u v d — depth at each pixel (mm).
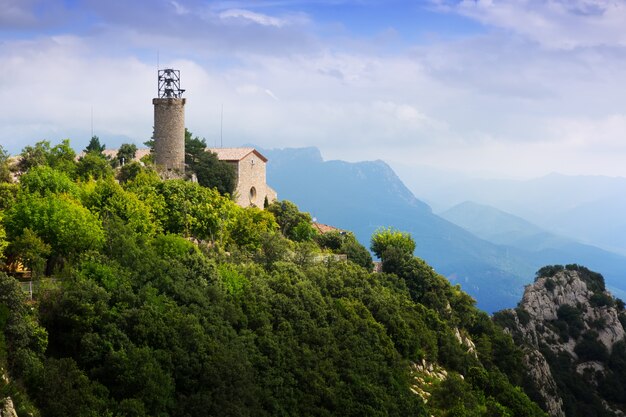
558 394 149500
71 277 61969
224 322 70125
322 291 93750
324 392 73125
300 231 131750
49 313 58500
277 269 90188
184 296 69000
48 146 108750
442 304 126625
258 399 65312
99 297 60406
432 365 103500
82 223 71000
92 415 51438
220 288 75062
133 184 101688
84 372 55688
